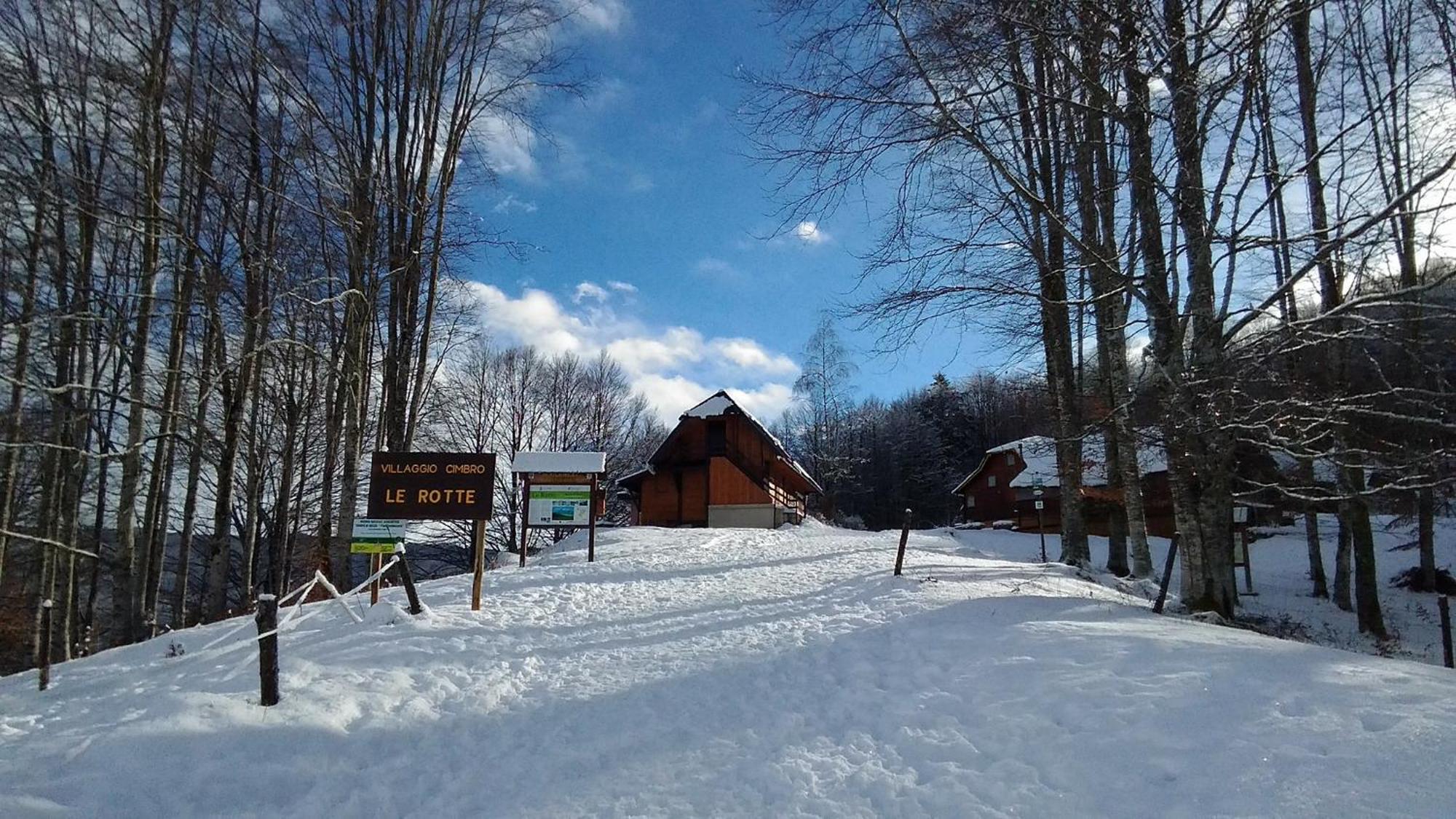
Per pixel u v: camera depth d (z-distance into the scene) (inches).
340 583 633.6
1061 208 621.6
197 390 725.3
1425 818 148.1
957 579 502.6
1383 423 461.7
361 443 745.0
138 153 573.0
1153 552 1194.6
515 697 298.8
